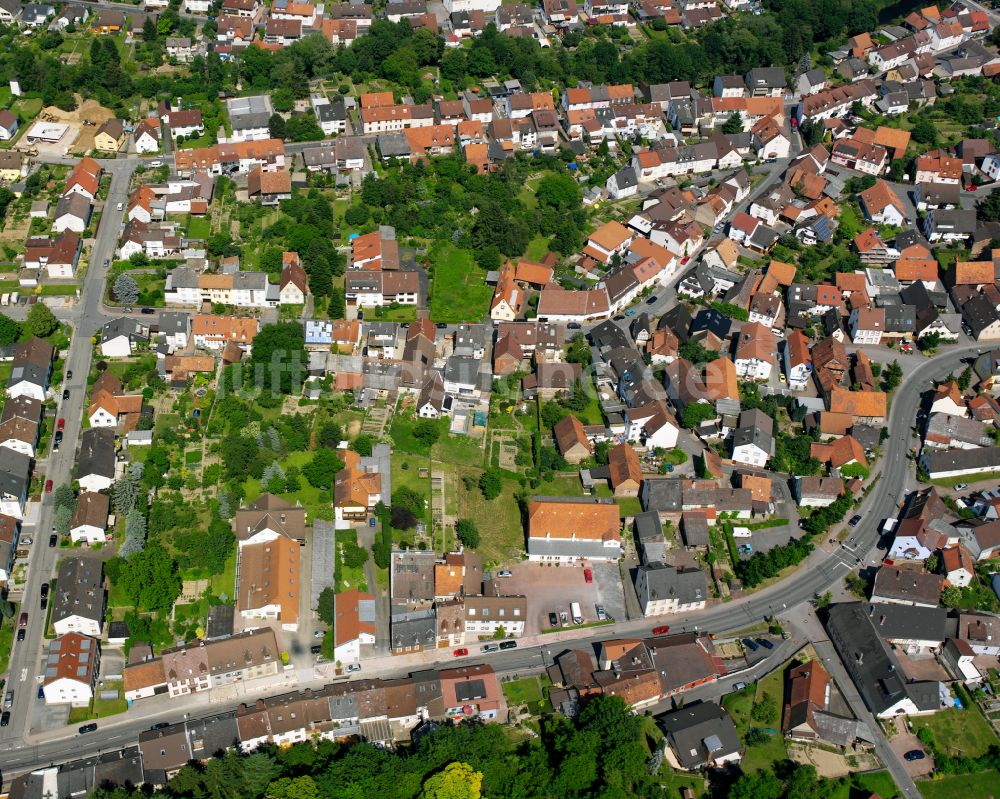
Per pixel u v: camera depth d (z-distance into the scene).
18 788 197.62
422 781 198.25
